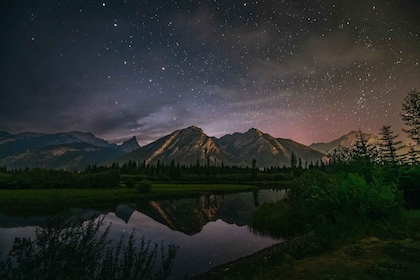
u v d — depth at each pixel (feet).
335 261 20.31
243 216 89.35
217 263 35.68
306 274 18.29
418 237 24.38
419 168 46.39
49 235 13.99
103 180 185.98
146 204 124.77
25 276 12.76
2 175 172.45
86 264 14.71
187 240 51.75
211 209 108.06
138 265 17.20
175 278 29.60
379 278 16.19
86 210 101.50
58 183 173.78
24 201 102.58
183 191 180.45
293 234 51.39
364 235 26.66
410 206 41.42
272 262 25.98
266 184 303.07
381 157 47.55
